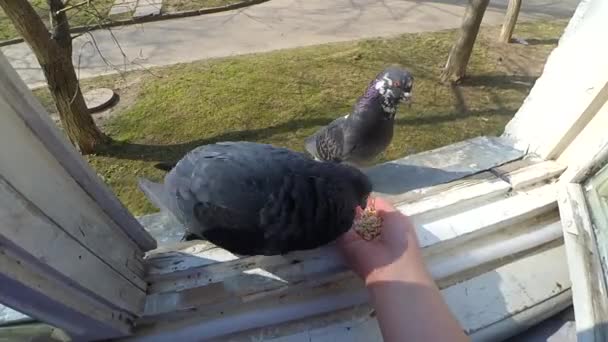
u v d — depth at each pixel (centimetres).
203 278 40
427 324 34
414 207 46
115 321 35
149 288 40
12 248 24
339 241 41
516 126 55
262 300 40
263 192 41
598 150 44
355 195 43
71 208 30
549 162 50
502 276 45
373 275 37
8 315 37
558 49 50
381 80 77
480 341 41
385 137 81
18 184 25
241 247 42
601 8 44
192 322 39
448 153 54
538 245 47
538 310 43
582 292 40
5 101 25
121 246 37
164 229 50
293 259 42
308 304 41
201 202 43
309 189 41
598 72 43
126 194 108
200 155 47
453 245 45
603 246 41
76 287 29
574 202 45
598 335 37
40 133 29
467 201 47
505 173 50
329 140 84
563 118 48
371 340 40
